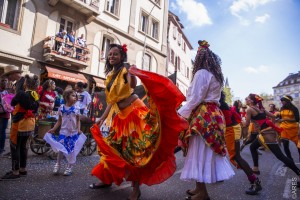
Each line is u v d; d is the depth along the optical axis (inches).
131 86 125.7
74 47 582.9
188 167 117.8
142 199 124.3
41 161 202.4
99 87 660.7
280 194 144.9
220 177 115.1
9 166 176.1
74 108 173.6
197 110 122.7
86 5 601.0
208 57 127.3
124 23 762.2
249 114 193.3
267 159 289.0
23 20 515.5
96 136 129.0
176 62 1147.9
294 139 232.8
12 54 491.2
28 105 149.3
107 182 129.6
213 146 116.3
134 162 120.0
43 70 549.0
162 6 933.8
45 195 121.2
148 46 848.3
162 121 111.7
